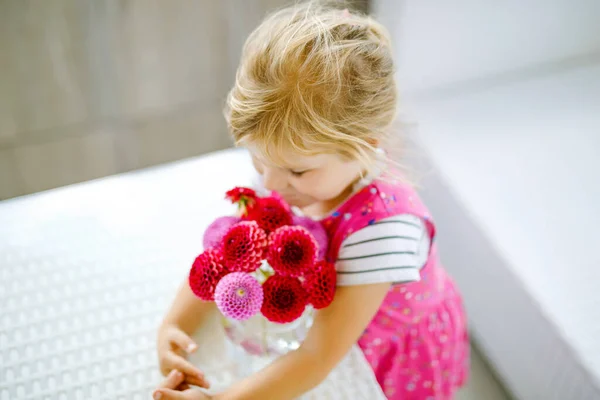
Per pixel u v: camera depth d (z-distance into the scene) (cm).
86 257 106
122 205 115
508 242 122
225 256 85
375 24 95
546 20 144
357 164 91
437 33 140
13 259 105
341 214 98
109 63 151
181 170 122
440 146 136
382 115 91
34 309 100
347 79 85
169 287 104
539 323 117
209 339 100
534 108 145
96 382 94
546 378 120
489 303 133
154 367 96
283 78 85
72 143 166
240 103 87
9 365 95
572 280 117
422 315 112
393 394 117
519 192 129
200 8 148
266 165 91
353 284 94
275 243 85
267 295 84
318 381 92
